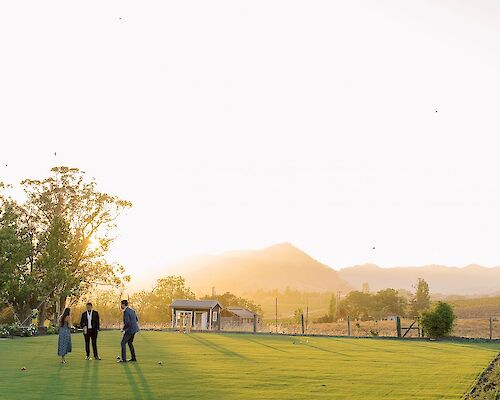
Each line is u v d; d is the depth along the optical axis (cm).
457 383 1642
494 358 2483
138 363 2073
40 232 5334
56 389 1432
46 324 5797
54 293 5069
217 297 11994
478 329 6322
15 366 1947
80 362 2091
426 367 2081
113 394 1363
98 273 5691
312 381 1648
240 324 6338
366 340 3888
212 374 1777
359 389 1503
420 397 1380
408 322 8688
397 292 15325
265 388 1496
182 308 6216
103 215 5600
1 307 5138
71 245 5181
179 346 2967
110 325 5944
